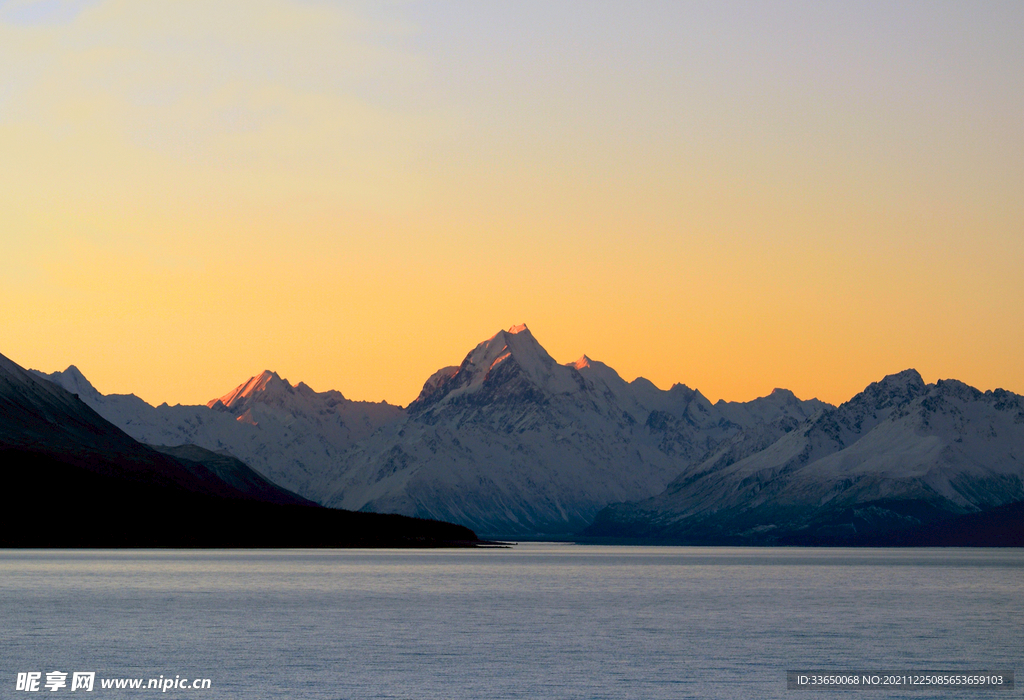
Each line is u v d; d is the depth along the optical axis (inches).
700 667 3644.2
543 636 4407.0
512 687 3277.6
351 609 5433.1
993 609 5698.8
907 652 4020.7
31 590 6358.3
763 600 6299.2
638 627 4751.5
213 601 5767.7
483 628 4675.2
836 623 4958.2
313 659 3764.8
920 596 6683.1
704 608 5708.7
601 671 3555.6
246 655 3848.4
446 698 3120.1
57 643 4126.5
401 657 3816.4
